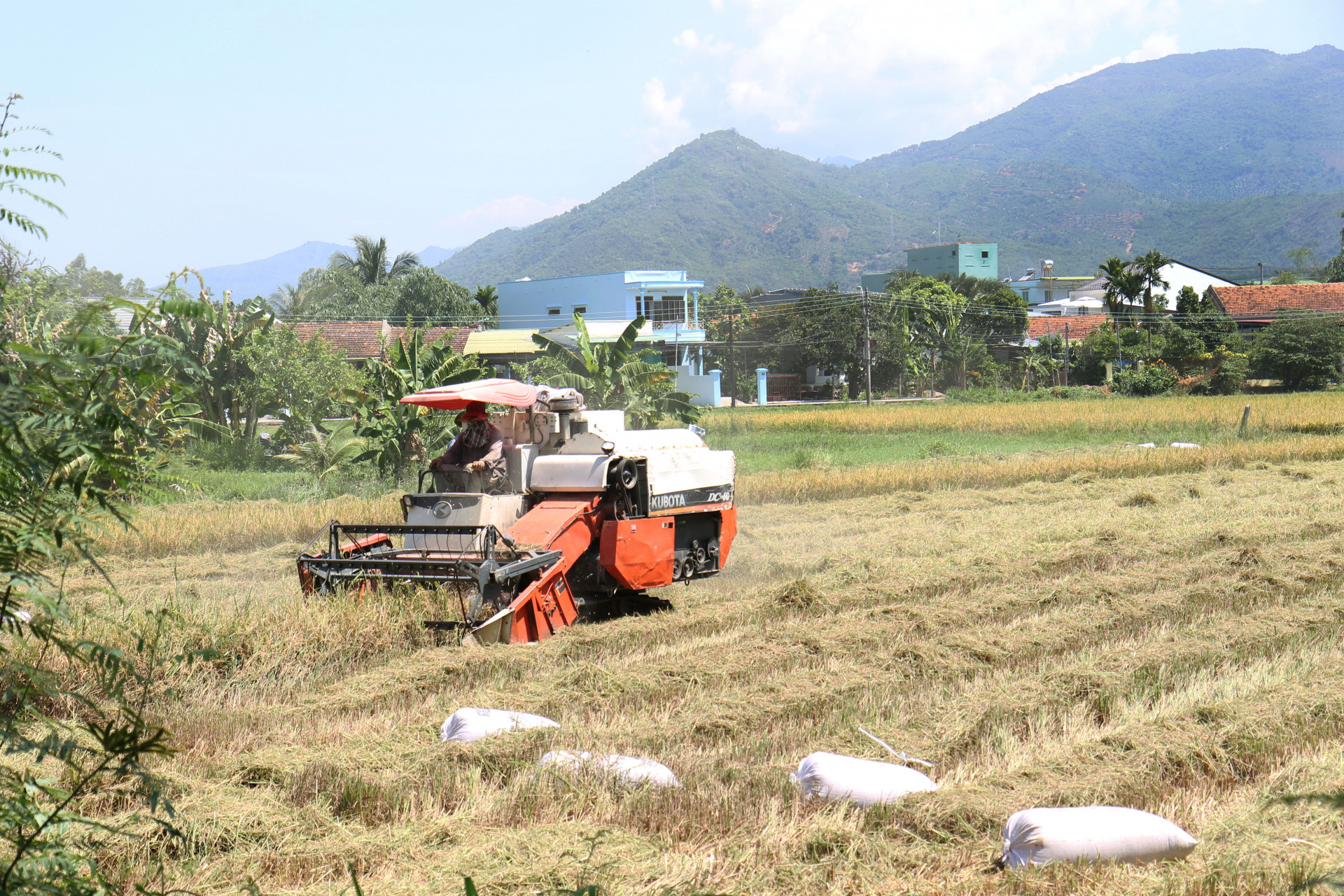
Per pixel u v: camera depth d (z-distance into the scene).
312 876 4.61
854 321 69.31
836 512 18.09
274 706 7.09
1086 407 42.31
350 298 63.50
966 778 5.80
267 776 5.67
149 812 4.99
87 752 5.72
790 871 4.59
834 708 6.98
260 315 27.45
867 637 8.77
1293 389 61.47
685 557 11.16
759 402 67.62
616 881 4.40
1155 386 61.44
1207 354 67.00
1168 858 4.74
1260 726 6.27
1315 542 12.96
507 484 10.11
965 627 9.41
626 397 22.86
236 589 11.41
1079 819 4.82
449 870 4.54
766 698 7.07
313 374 28.03
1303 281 115.25
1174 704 6.96
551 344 23.41
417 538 9.71
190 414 23.25
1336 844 4.71
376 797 5.46
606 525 9.96
